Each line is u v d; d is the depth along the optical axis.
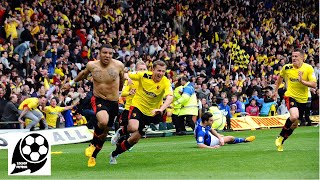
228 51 43.06
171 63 35.81
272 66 44.22
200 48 40.78
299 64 17.66
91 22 36.50
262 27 49.41
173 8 44.12
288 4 54.78
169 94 14.98
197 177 12.50
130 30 38.25
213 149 19.34
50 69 31.28
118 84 14.97
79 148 21.94
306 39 51.16
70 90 27.56
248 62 43.50
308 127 32.53
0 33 32.97
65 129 24.52
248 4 51.34
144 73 15.10
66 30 34.41
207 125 20.08
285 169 13.48
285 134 17.78
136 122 15.03
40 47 32.28
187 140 25.16
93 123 26.36
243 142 21.73
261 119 33.97
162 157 17.14
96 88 14.84
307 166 14.00
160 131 28.67
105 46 14.68
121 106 25.20
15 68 28.88
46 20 34.59
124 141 15.30
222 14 47.66
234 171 13.36
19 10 34.19
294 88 17.81
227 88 36.19
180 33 43.69
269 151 18.03
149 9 42.31
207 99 32.03
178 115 28.44
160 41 38.84
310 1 56.44
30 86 28.03
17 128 25.84
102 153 18.89
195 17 44.25
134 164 15.41
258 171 13.25
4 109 25.64
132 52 36.12
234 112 33.41
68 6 36.91
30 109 25.25
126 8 41.72
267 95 35.34
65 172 13.91
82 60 33.16
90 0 38.28
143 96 15.14
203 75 35.62
